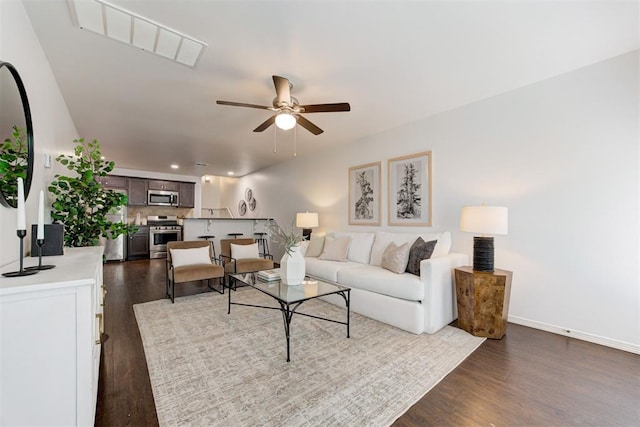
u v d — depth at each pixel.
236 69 2.36
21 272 1.14
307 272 3.74
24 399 0.98
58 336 1.03
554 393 1.63
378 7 1.67
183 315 2.90
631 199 2.15
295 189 5.89
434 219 3.42
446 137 3.31
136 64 2.28
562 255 2.47
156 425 1.36
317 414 1.44
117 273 5.06
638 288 2.12
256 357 2.03
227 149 5.11
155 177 7.38
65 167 3.00
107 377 1.77
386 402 1.54
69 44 2.01
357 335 2.43
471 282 2.46
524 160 2.70
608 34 1.94
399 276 2.70
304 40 1.98
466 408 1.50
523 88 2.71
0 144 1.28
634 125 2.14
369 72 2.42
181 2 1.62
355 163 4.52
